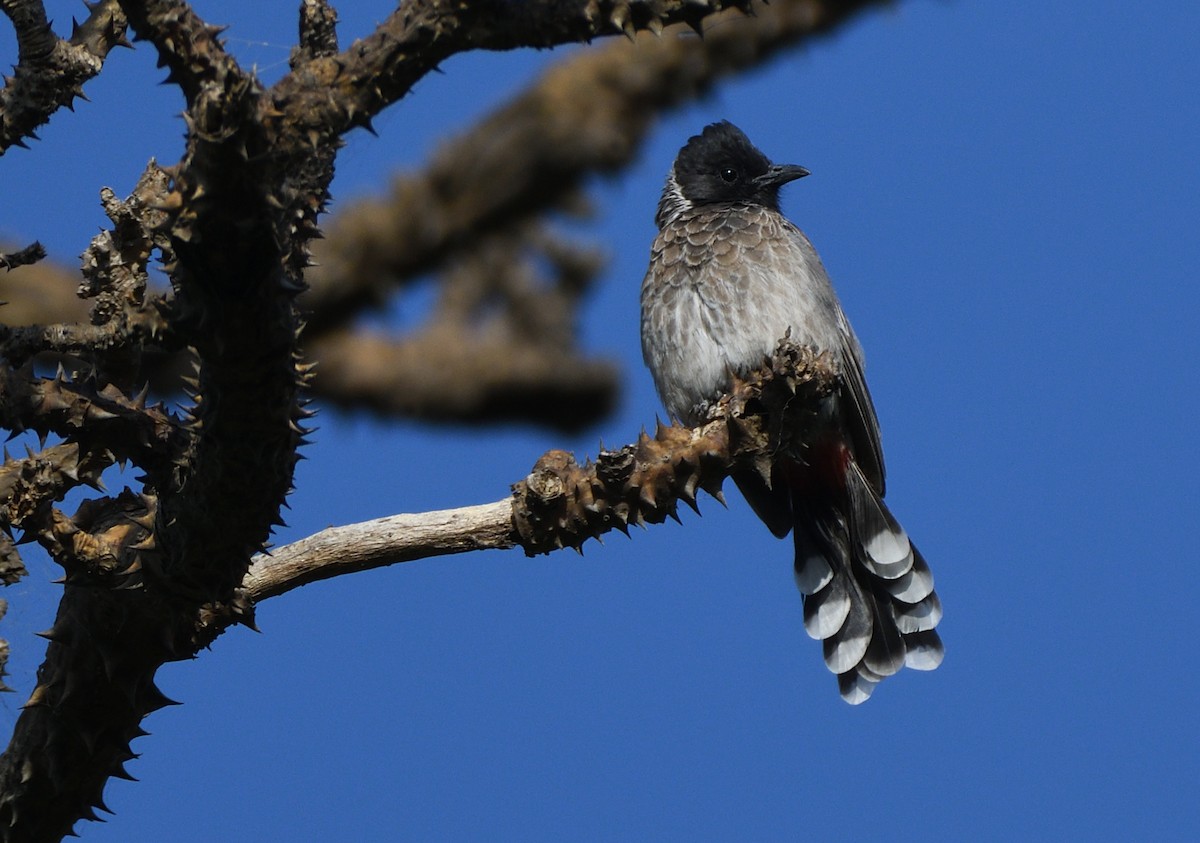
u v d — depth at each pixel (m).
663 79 7.72
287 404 5.18
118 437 5.61
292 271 5.52
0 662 6.04
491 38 4.86
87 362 6.45
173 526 5.67
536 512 6.76
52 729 6.54
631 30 4.82
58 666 6.43
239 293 4.68
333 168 5.62
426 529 7.00
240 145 4.27
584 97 7.66
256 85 4.25
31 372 5.59
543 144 7.55
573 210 7.83
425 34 4.84
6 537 5.93
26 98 5.98
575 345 8.09
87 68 6.02
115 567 6.05
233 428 5.18
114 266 5.86
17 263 5.93
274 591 7.11
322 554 7.07
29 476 5.88
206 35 4.75
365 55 4.85
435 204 7.69
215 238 4.48
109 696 6.46
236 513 5.51
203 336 4.84
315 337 7.88
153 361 7.77
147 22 4.64
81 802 6.77
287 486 5.54
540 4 4.79
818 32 7.89
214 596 5.91
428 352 7.96
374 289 7.73
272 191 4.48
